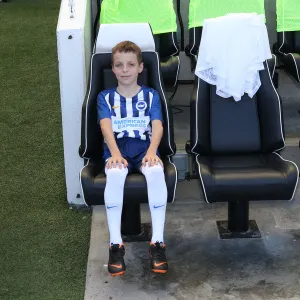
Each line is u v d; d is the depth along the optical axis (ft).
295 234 11.55
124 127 10.64
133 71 10.44
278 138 11.21
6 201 12.76
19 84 18.31
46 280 10.39
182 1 15.61
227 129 11.39
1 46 21.27
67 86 11.70
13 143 15.05
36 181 13.50
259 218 12.07
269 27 15.55
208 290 10.05
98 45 11.01
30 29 22.94
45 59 20.15
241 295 9.91
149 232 11.64
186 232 11.66
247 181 10.02
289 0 14.03
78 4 12.50
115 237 10.03
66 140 12.10
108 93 10.75
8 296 9.98
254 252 11.02
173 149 10.93
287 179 10.05
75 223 12.07
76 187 12.42
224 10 14.05
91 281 10.33
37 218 12.21
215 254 10.99
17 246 11.32
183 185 13.05
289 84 15.31
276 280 10.26
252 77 11.16
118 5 13.85
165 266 10.04
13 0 26.53
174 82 13.28
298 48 14.16
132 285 10.21
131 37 11.00
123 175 9.91
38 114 16.49
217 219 12.07
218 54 11.12
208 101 11.41
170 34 13.97
